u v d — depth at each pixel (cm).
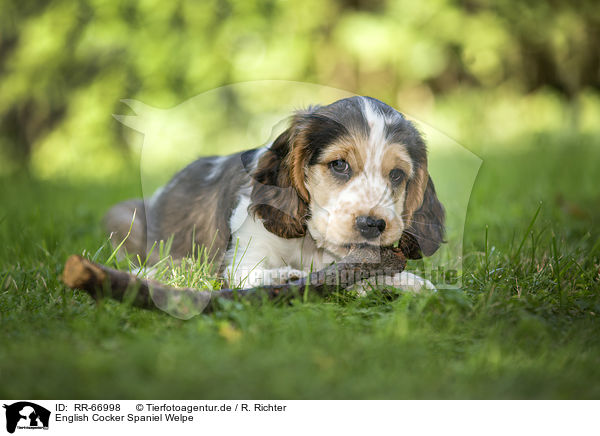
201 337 386
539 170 1312
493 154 1612
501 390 340
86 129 1736
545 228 651
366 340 384
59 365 345
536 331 414
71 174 1655
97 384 328
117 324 419
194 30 1764
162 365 345
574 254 600
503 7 2041
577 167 1323
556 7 2108
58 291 495
